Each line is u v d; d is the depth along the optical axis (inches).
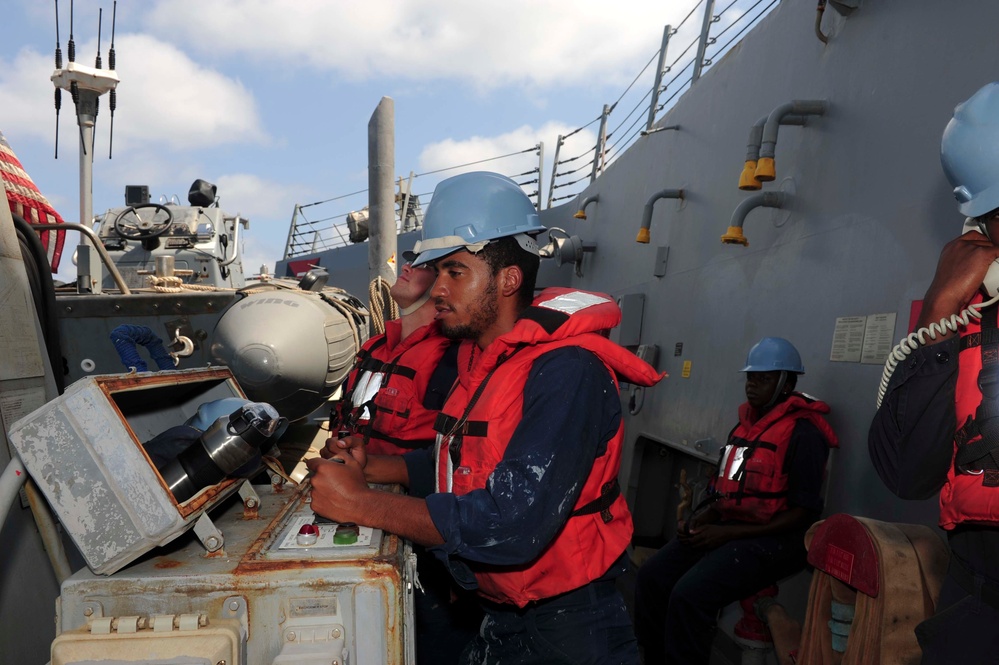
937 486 60.2
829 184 123.8
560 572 58.0
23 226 95.5
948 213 93.5
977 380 53.8
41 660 75.2
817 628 87.4
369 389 99.5
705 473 183.5
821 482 113.7
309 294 161.2
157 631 45.4
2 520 51.4
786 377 120.6
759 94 153.9
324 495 54.4
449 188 61.7
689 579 118.0
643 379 60.6
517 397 57.9
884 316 104.0
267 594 47.8
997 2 89.4
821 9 125.7
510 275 60.7
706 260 176.4
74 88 201.2
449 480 61.9
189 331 148.0
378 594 48.3
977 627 54.1
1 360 75.4
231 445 55.3
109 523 48.1
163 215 257.0
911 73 104.7
